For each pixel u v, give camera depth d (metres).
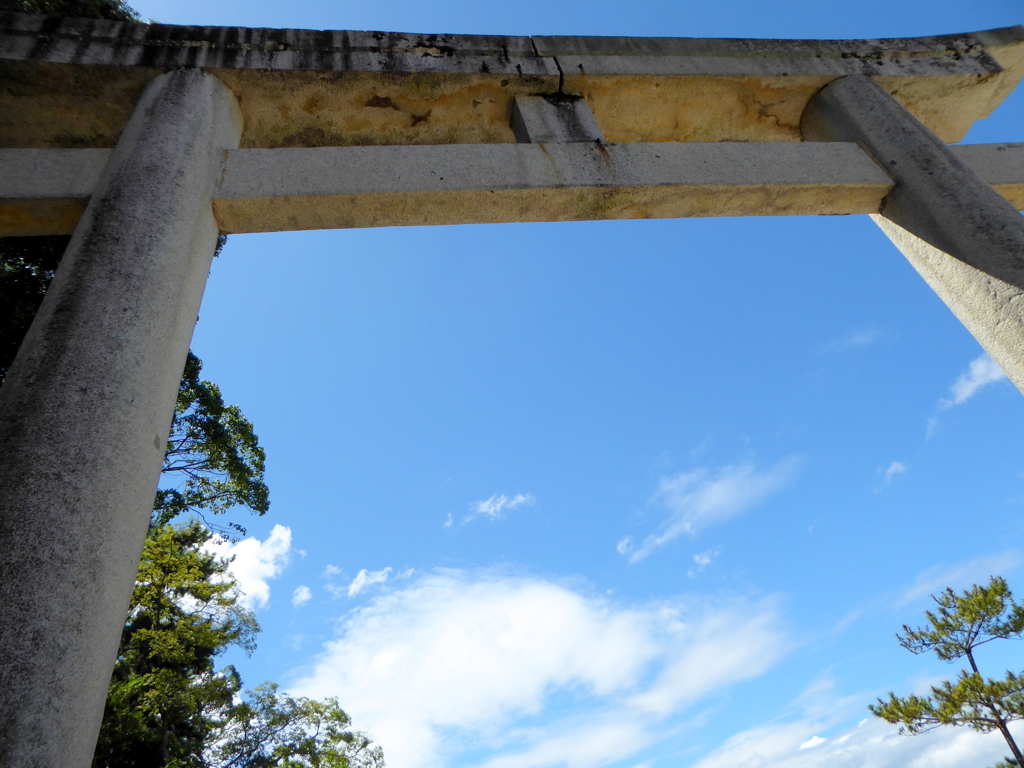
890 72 5.71
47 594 2.22
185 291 3.39
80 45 4.48
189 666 19.53
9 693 2.00
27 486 2.42
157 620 17.38
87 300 3.00
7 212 3.79
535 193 4.22
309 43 4.86
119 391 2.79
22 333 7.15
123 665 17.94
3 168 3.81
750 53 5.61
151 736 15.84
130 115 4.70
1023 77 6.05
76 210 3.84
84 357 2.81
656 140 5.86
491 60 5.11
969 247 4.23
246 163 4.10
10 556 2.25
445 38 5.15
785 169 4.69
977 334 4.28
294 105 4.92
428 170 4.18
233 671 20.39
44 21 4.53
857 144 5.08
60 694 2.09
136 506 2.68
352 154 4.20
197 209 3.72
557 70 5.19
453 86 5.05
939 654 13.78
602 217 4.51
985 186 4.51
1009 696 11.75
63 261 3.25
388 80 4.91
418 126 5.27
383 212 4.13
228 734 18.69
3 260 7.19
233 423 12.66
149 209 3.47
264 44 4.78
